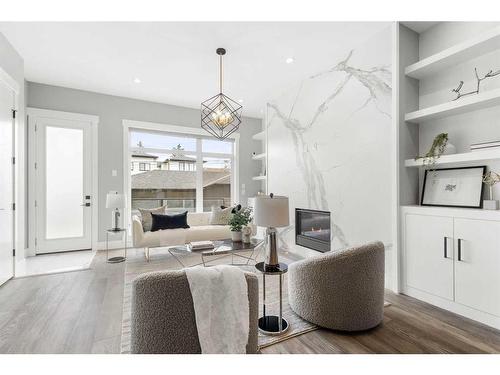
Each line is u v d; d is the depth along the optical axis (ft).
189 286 4.28
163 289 4.23
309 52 10.68
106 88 14.38
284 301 8.11
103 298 8.25
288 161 14.24
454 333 6.22
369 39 9.75
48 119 13.80
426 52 8.96
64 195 14.23
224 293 4.40
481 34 6.82
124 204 13.23
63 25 8.90
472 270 6.86
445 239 7.44
